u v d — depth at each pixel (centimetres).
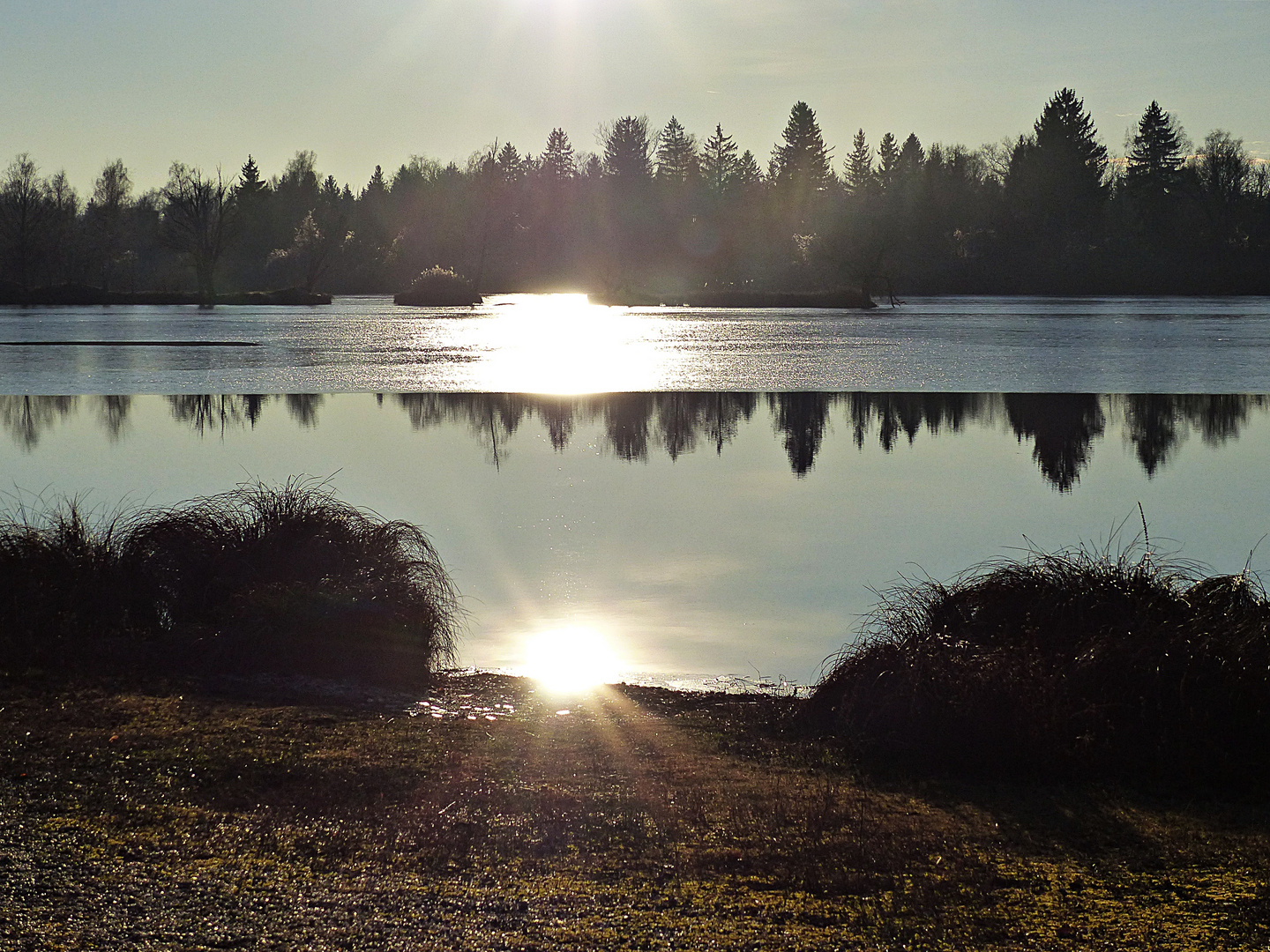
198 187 11138
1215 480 2317
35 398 3569
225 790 805
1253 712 909
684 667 1247
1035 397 3581
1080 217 12775
